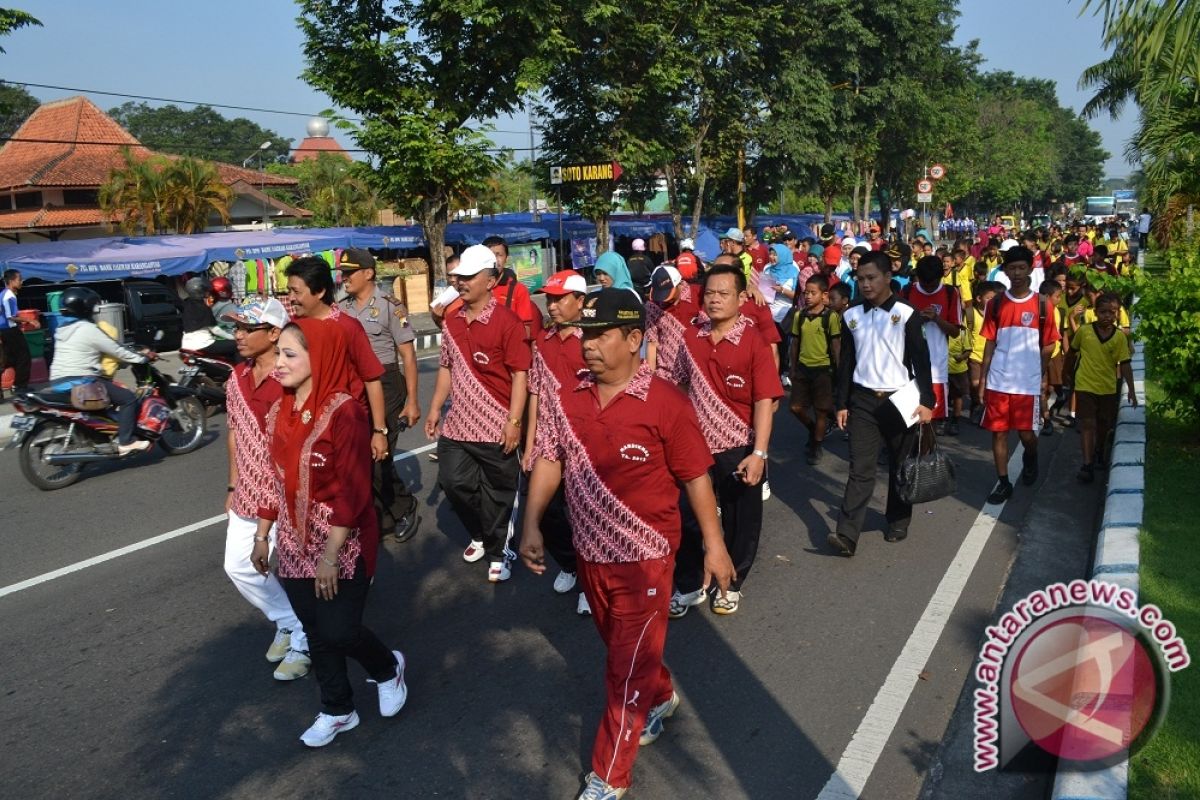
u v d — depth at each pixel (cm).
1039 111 8331
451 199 2294
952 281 1074
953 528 661
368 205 4172
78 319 873
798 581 572
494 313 540
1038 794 357
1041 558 597
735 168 3347
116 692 458
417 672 468
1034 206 11556
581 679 457
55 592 596
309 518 372
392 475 651
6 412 1277
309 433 366
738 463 518
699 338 521
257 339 418
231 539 448
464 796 365
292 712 435
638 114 2700
